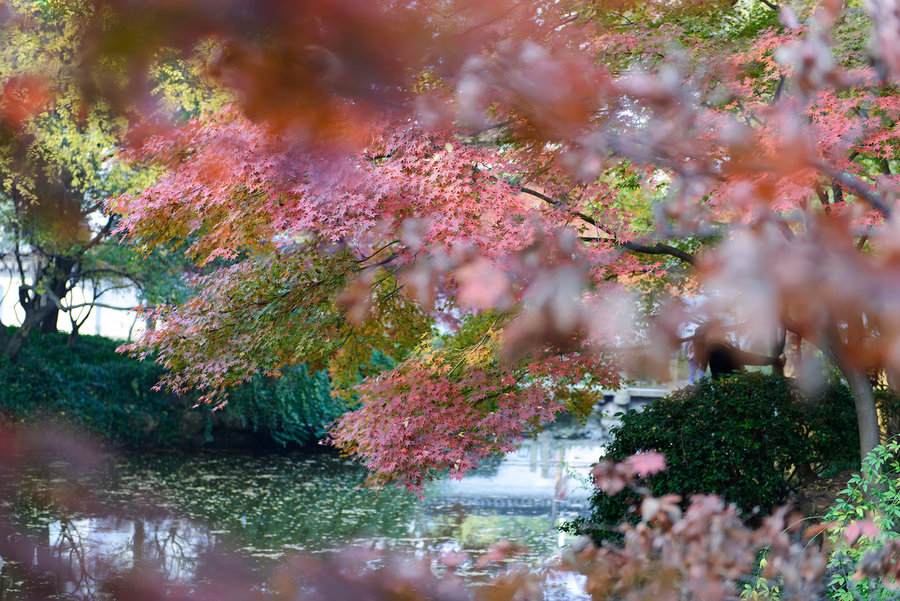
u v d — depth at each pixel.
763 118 5.30
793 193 3.60
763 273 0.56
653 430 8.10
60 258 15.70
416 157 5.36
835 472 8.16
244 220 6.21
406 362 7.54
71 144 11.75
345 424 7.28
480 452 6.65
